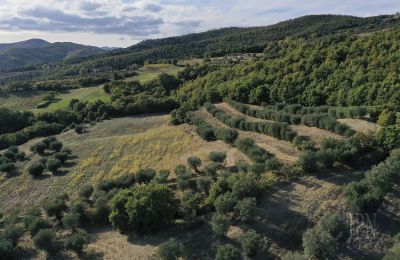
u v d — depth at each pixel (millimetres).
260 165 41844
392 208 34156
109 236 38906
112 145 71125
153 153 63562
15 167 68562
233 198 36438
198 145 60969
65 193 52375
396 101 56062
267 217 35094
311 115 54969
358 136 42719
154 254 33781
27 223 42625
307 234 30219
